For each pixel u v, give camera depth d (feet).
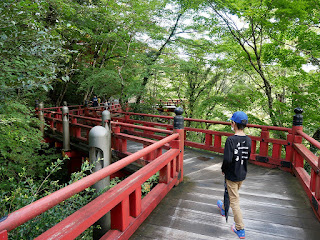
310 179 11.74
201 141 52.29
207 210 10.23
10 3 8.98
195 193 12.10
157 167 9.87
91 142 9.02
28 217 4.18
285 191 12.55
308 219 9.57
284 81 28.35
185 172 15.96
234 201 8.18
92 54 47.98
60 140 26.27
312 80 25.84
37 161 22.27
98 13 32.01
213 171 16.21
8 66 10.08
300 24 24.34
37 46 9.80
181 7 35.99
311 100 23.68
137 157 8.15
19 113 17.52
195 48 39.11
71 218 5.76
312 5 22.98
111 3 32.35
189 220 9.37
